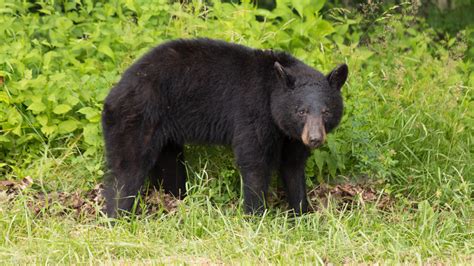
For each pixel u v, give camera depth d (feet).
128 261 33.47
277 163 39.58
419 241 35.99
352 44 49.11
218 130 39.73
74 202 40.19
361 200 39.60
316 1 50.60
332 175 42.68
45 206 38.83
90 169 41.96
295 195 40.16
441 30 59.67
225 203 40.96
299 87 37.68
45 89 43.65
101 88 43.78
